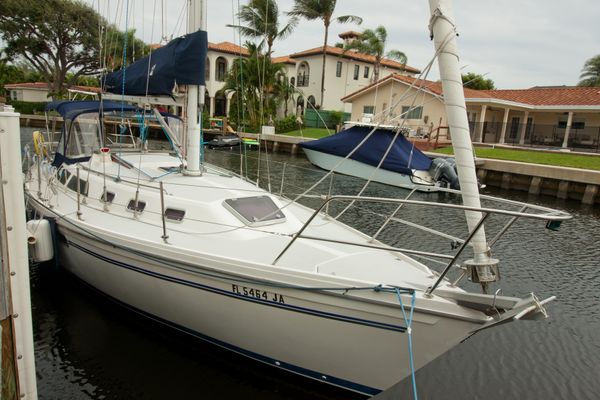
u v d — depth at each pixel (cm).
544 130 2517
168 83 480
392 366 327
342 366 346
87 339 445
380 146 923
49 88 3516
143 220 473
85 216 497
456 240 370
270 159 1962
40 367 403
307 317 340
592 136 2322
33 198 598
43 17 3042
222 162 1720
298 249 400
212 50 3312
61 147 644
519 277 736
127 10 556
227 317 379
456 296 304
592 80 4622
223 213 442
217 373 402
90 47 3316
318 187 1317
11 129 182
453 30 301
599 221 1214
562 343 262
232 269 356
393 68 3525
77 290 550
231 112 2652
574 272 762
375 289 310
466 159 307
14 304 189
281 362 374
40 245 510
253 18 2436
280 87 2531
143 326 471
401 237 901
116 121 702
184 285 392
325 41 2902
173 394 375
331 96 3284
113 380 389
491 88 3625
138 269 423
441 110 2147
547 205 1451
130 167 571
